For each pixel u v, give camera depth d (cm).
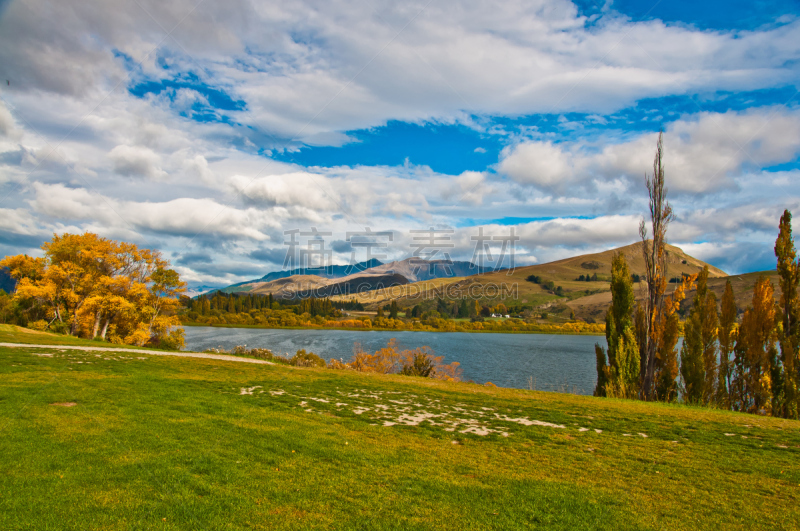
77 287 4341
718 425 1506
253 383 1855
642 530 673
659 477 923
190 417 1117
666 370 2489
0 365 1622
